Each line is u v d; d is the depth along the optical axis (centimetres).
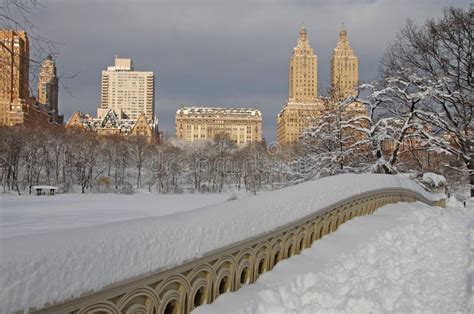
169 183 8369
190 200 5353
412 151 2373
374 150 2106
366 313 392
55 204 4453
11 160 6016
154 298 304
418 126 2144
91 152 7588
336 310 391
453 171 3188
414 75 2252
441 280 511
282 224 505
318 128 2311
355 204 845
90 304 249
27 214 3294
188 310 342
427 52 2898
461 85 2995
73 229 273
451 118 2822
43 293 219
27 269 215
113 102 19288
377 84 2278
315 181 732
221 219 400
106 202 4828
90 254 254
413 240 721
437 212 1061
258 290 423
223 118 15188
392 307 415
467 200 2923
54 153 7300
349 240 663
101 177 7869
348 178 856
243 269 434
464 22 2906
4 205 4247
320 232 661
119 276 268
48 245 236
